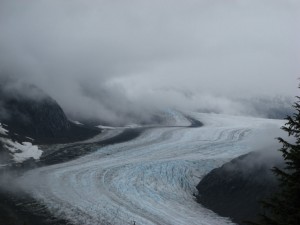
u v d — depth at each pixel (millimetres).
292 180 9305
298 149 9430
